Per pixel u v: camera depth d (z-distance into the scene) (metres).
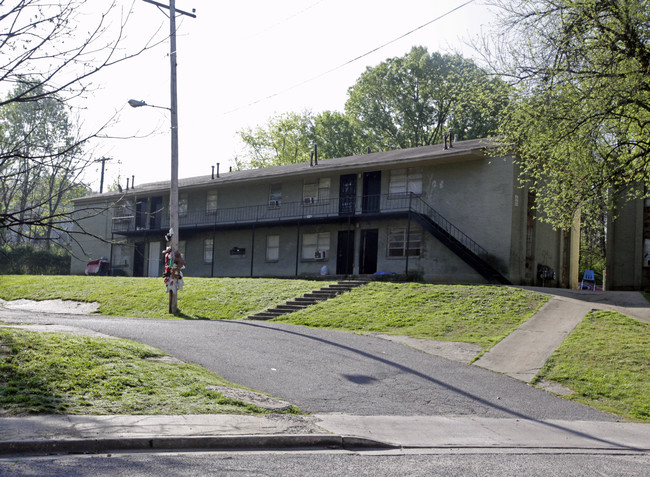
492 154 22.72
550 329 15.99
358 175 31.09
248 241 35.31
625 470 6.78
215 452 6.76
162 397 8.60
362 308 20.58
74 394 8.27
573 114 16.70
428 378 11.70
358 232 30.61
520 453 7.40
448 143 30.33
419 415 9.21
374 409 9.36
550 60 16.97
